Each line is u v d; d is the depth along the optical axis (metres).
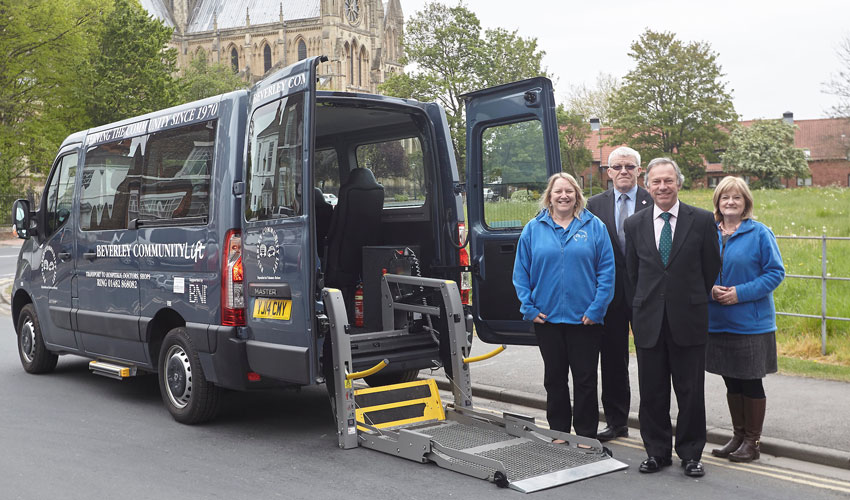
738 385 5.87
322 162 8.60
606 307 5.88
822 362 8.79
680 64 73.44
